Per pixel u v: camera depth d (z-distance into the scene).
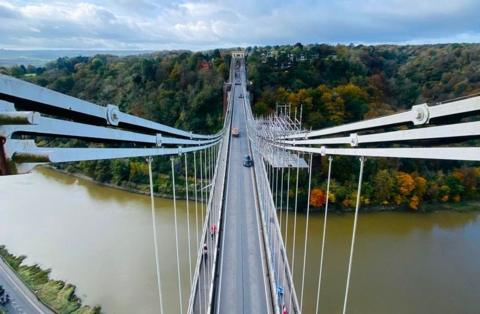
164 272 20.81
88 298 19.33
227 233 17.56
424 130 3.79
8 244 25.06
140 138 5.56
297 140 14.94
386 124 4.75
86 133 3.33
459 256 23.66
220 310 12.02
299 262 21.27
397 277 20.41
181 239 24.64
